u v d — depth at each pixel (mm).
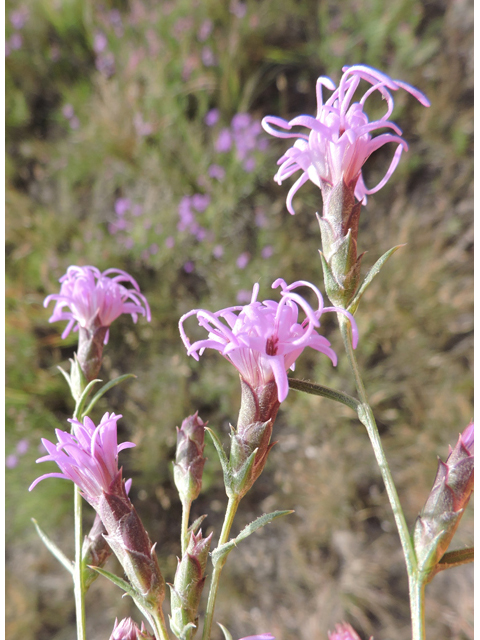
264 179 290
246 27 321
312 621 220
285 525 243
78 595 81
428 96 302
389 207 293
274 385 64
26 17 348
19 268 298
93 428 70
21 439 262
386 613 220
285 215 288
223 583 234
